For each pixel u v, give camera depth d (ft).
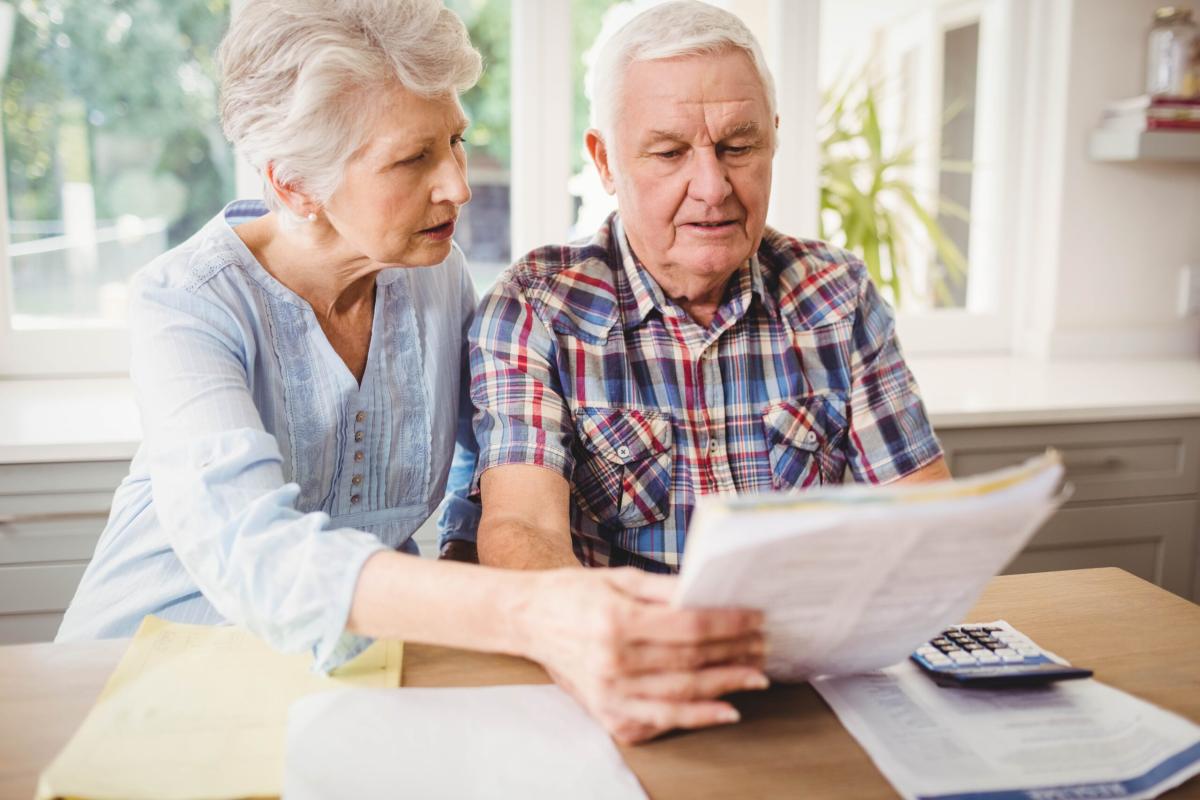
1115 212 8.07
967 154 8.27
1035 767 2.28
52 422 5.77
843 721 2.49
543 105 7.36
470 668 2.78
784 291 4.31
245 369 3.51
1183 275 8.27
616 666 2.33
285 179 3.29
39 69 6.72
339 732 2.39
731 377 4.17
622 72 3.83
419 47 3.15
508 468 3.83
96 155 6.91
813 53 7.59
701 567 2.07
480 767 2.27
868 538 2.05
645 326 4.15
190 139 7.00
